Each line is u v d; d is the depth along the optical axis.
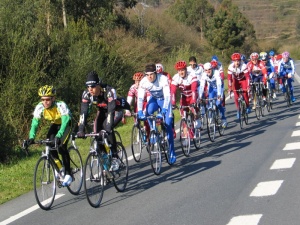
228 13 63.12
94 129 8.45
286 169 9.09
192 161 10.66
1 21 18.89
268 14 126.88
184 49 37.34
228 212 6.84
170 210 7.17
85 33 23.50
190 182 8.77
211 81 13.63
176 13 67.12
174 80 12.32
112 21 33.66
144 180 9.27
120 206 7.62
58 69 19.69
